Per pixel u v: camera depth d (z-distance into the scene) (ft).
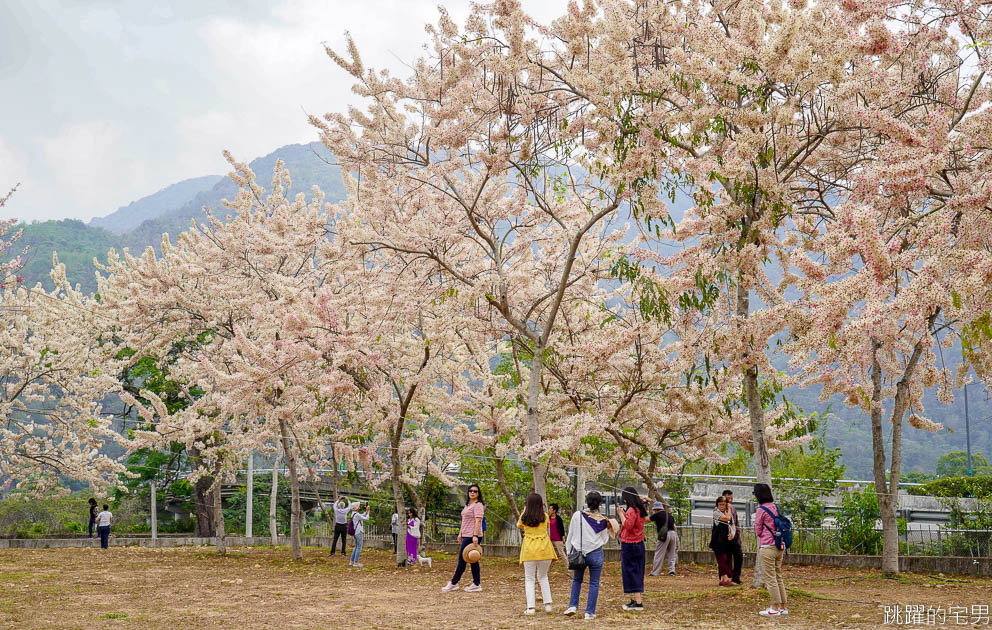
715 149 36.01
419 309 50.85
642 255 38.81
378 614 33.76
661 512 51.01
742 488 76.54
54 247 363.15
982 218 25.23
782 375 41.24
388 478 73.05
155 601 38.27
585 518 31.65
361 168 46.47
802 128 39.52
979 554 54.08
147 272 66.59
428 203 47.52
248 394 54.39
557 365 53.67
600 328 50.08
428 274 48.91
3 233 83.05
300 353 51.47
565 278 46.29
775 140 32.78
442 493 83.66
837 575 49.01
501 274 48.88
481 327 53.36
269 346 53.67
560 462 53.42
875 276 22.90
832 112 38.09
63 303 93.81
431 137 44.32
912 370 44.75
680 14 39.32
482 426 60.03
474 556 42.45
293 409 59.11
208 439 73.36
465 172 50.67
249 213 68.23
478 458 74.54
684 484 69.36
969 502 60.59
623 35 33.91
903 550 57.52
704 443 53.52
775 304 33.99
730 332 33.04
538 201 45.78
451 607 35.99
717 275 33.55
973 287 22.68
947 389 32.58
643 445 52.19
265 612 34.53
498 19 39.19
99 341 97.55
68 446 105.91
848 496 62.64
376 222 49.39
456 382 59.93
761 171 32.68
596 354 48.06
